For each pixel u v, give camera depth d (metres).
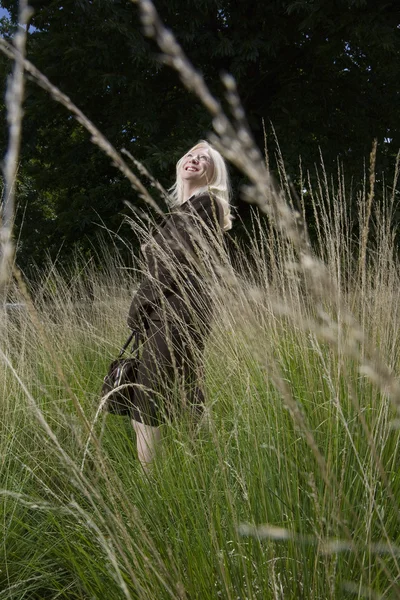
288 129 9.74
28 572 2.01
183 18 9.43
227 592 1.44
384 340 2.31
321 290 0.74
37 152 11.78
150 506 1.92
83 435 1.98
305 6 8.85
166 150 9.50
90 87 10.00
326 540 1.41
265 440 2.04
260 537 1.62
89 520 1.42
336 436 1.85
